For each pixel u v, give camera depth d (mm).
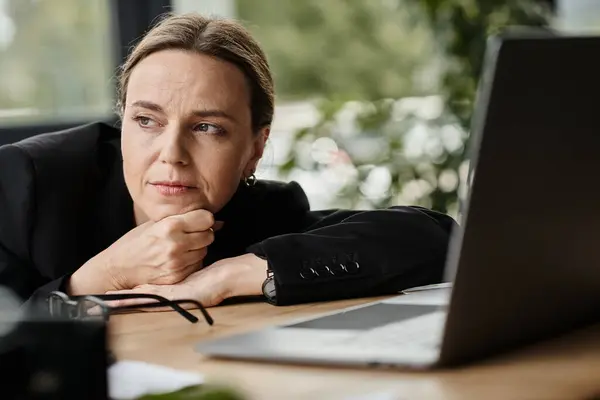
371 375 1085
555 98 1029
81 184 2047
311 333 1246
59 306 1418
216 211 1968
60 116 3635
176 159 1875
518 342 1184
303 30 4727
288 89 4723
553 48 1004
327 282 1712
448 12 4246
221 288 1712
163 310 1644
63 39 3627
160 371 1096
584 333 1283
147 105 1877
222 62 1904
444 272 1843
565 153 1068
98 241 2045
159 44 1887
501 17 4238
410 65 4637
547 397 974
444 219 2080
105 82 3705
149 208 1934
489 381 1039
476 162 997
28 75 3562
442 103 4305
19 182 1990
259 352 1164
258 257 1765
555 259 1139
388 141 4297
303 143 4297
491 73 978
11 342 779
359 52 4816
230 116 1911
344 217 2148
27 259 1986
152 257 1834
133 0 3676
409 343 1154
